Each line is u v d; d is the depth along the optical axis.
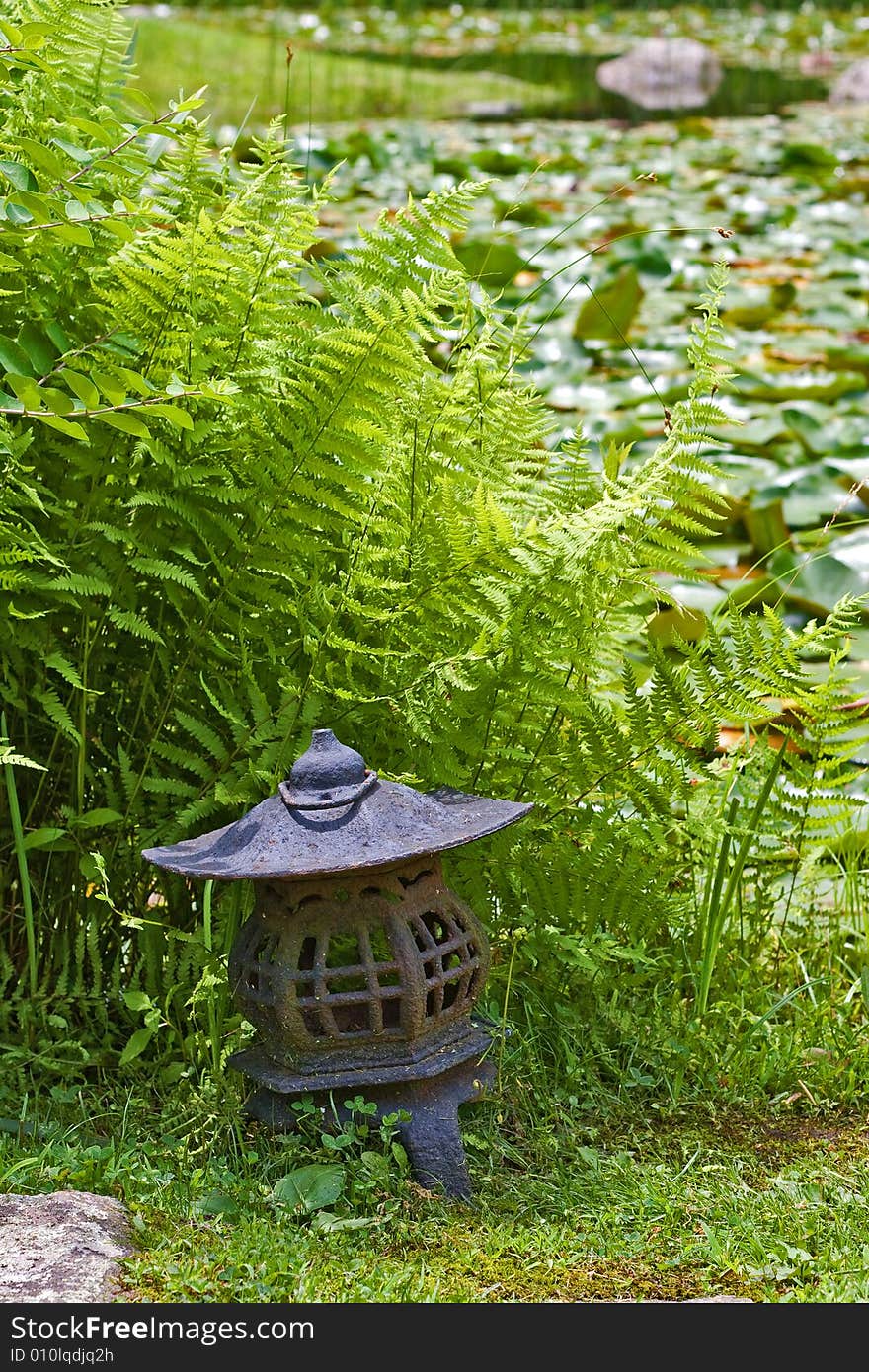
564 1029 2.60
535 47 19.73
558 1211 2.23
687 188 10.46
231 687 2.60
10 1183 2.16
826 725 2.85
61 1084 2.47
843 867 3.32
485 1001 2.53
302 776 2.21
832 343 6.87
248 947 2.27
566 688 2.55
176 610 2.59
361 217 8.19
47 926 2.62
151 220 2.55
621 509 2.38
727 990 2.84
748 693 2.65
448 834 2.19
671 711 2.62
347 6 21.27
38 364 2.38
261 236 2.54
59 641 2.58
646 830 2.61
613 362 6.44
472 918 2.33
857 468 5.16
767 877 2.99
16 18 2.63
